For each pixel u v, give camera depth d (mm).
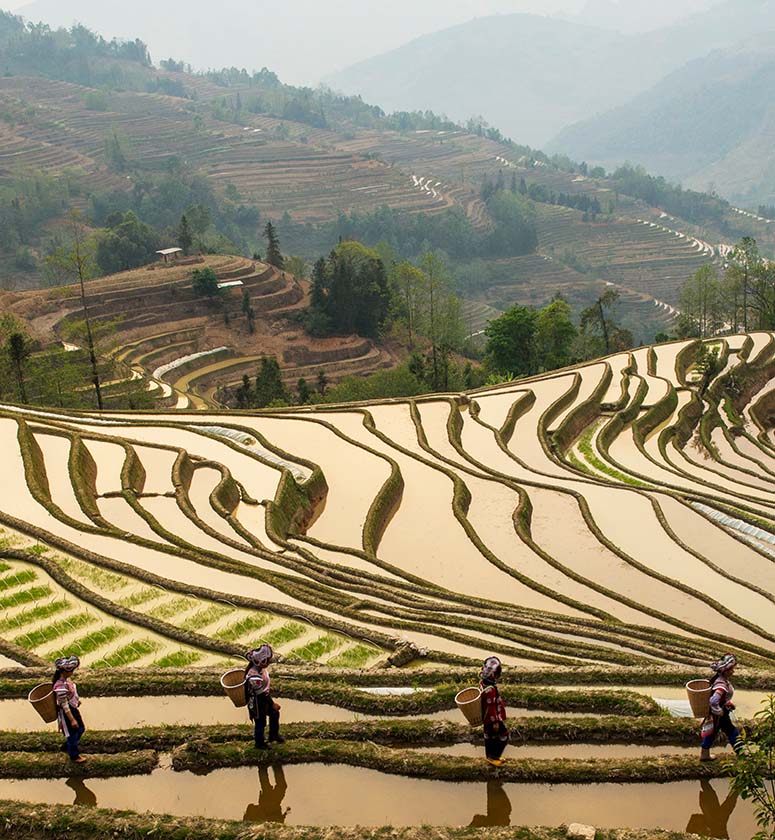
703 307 149000
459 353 159500
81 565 37219
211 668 26547
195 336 148500
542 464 68250
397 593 38594
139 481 53500
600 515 56062
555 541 51312
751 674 25797
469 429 75750
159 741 22000
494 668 20172
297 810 19406
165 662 29141
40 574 36125
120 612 32469
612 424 81125
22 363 93562
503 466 66188
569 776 20062
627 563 48031
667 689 25828
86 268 99562
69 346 126812
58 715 20859
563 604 41094
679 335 148000
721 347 111438
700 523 55562
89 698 25031
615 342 140375
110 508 47906
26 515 43406
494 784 20078
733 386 98438
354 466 61781
